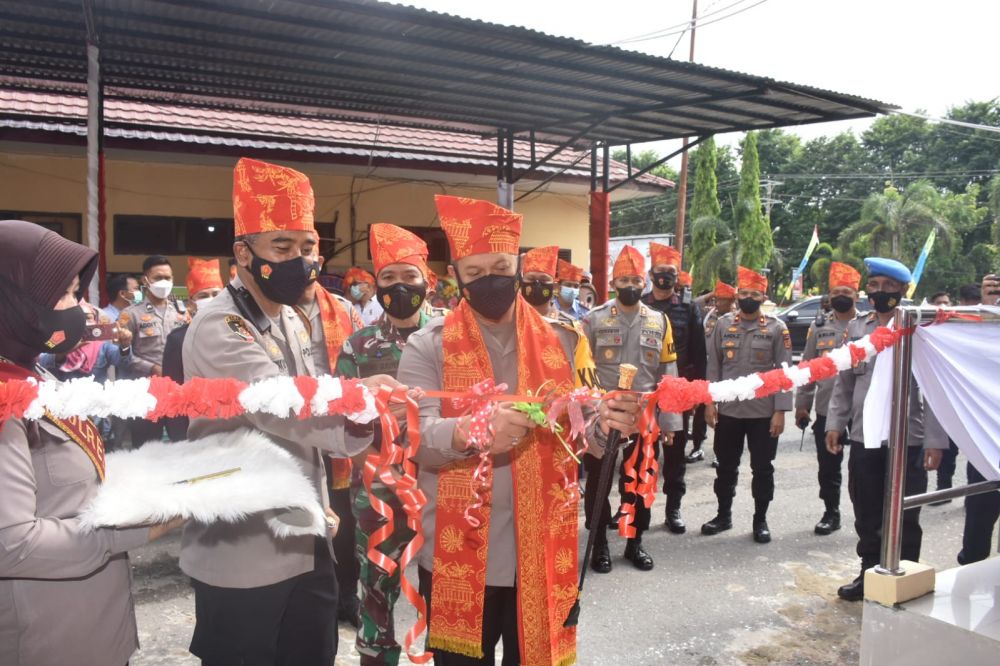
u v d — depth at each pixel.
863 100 7.62
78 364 5.01
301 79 6.96
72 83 7.75
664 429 5.00
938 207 31.78
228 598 2.01
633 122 9.02
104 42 5.84
